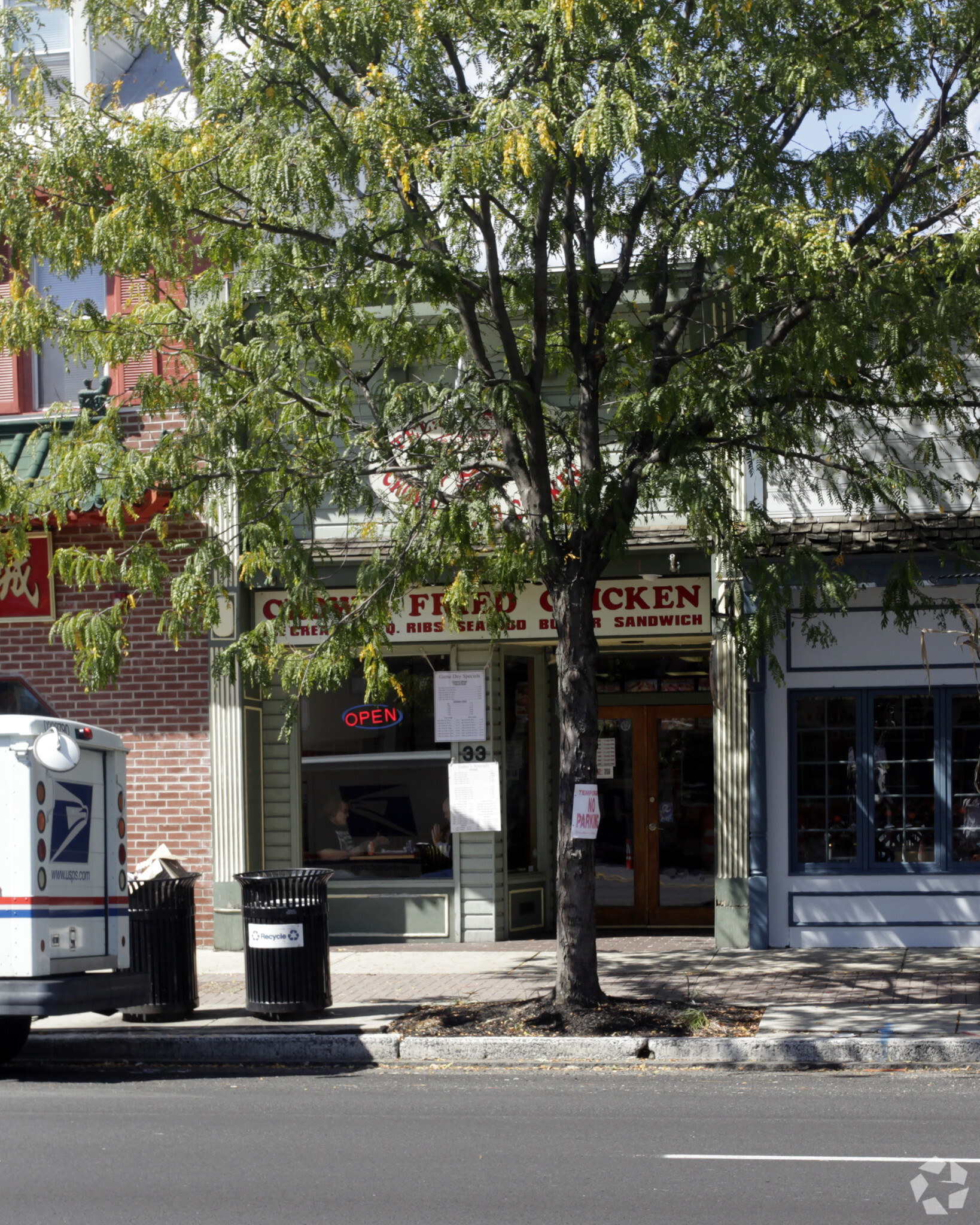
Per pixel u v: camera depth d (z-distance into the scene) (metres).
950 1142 7.21
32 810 9.51
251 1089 9.19
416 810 15.38
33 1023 11.20
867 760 13.88
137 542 12.03
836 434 11.95
